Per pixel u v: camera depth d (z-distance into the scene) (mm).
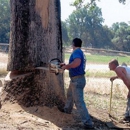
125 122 7590
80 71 6422
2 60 22641
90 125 6508
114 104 9727
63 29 91625
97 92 11828
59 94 7383
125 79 7531
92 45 93188
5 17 63906
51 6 7375
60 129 6250
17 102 7180
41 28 7277
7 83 7422
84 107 6469
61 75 7500
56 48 7473
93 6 15922
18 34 7285
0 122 6180
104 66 25562
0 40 63094
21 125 6145
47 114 6875
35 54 7258
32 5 7246
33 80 7250
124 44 88875
